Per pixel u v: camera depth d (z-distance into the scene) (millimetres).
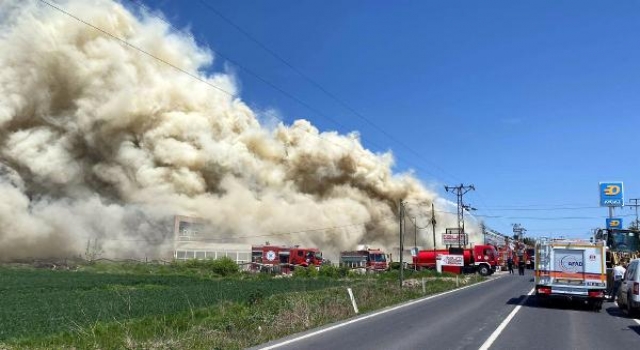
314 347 10758
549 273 21203
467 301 23562
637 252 32781
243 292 27359
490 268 59781
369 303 20938
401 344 11188
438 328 14008
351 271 55906
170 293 26781
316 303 18094
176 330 12820
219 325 13195
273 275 54562
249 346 11078
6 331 13570
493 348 10805
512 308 20219
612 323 16266
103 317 16188
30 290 29281
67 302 21703
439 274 53188
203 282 39094
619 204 58844
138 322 14352
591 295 20609
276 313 15594
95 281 37250
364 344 11172
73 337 12117
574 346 11398
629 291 18297
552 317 17375
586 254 20984
